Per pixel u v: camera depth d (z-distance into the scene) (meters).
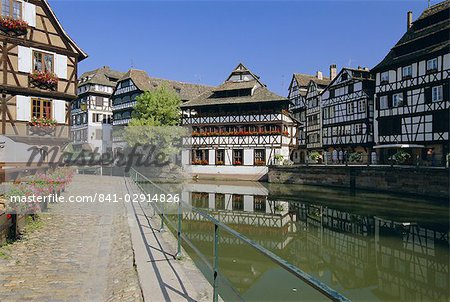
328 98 43.59
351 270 10.05
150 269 5.80
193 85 56.12
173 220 11.34
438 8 31.42
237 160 38.69
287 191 28.39
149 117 38.88
